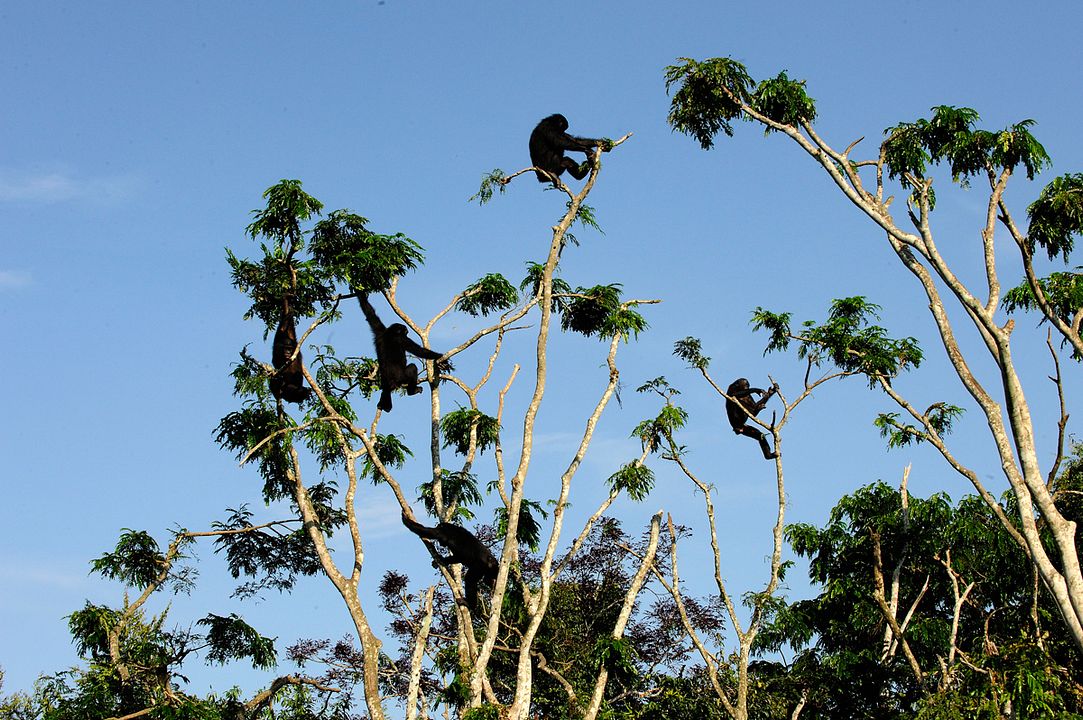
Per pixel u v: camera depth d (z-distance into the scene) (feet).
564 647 131.54
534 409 91.76
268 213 90.63
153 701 100.01
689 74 96.48
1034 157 84.07
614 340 117.29
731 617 111.14
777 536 115.14
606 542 149.79
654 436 119.34
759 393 121.29
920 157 88.12
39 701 98.48
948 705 84.33
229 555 108.58
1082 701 87.30
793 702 118.42
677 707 116.57
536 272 118.01
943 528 122.93
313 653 139.03
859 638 126.52
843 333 118.21
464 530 91.56
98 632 100.53
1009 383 77.00
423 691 132.77
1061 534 72.95
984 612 124.47
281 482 104.37
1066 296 92.43
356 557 95.96
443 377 112.57
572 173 102.58
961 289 80.43
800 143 91.20
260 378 97.86
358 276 93.04
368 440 89.35
